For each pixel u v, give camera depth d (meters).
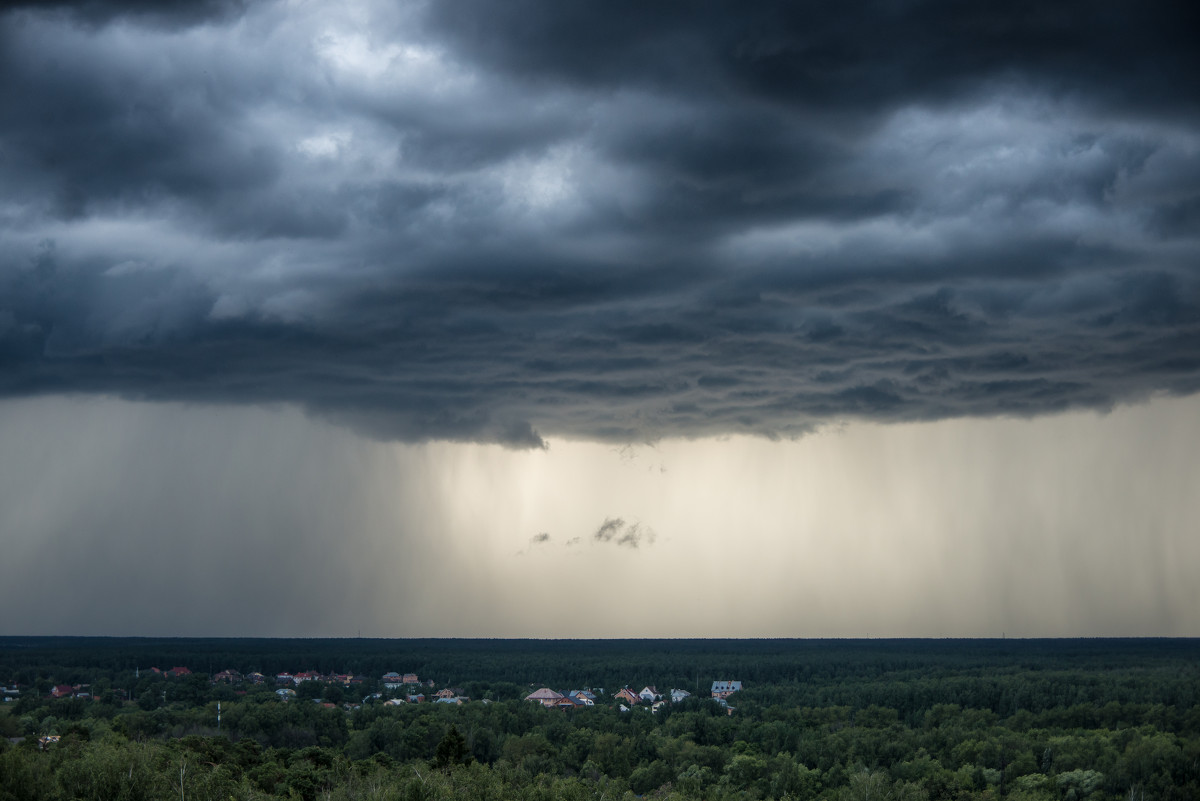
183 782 146.38
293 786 167.00
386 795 158.38
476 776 176.38
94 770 141.75
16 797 133.75
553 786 191.38
